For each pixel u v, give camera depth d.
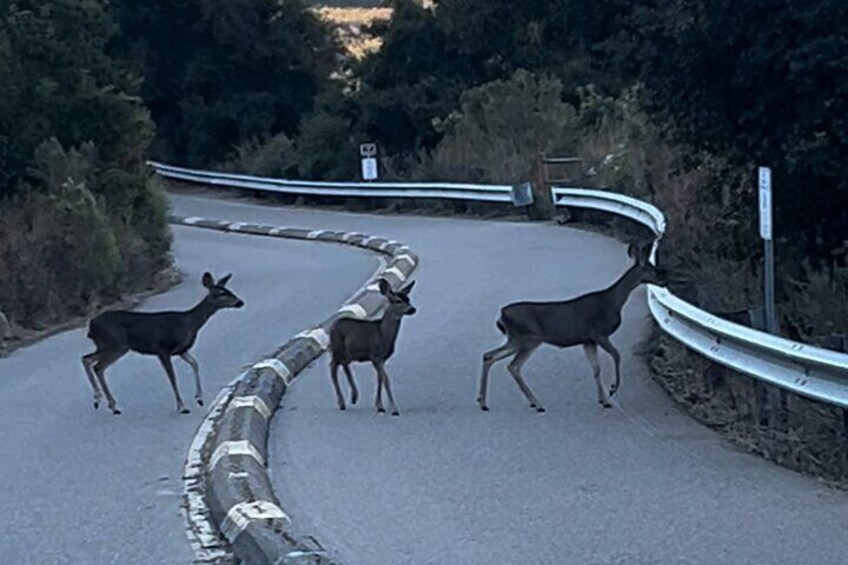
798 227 23.78
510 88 59.75
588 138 55.41
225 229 56.19
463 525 14.14
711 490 15.18
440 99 67.56
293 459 17.33
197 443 18.45
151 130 43.59
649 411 19.52
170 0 81.44
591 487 15.50
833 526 13.62
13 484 16.70
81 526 14.80
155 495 15.93
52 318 31.89
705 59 22.12
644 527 13.82
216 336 27.73
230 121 80.56
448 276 35.03
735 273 24.78
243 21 80.44
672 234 31.39
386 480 16.12
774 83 21.53
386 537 13.80
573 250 39.22
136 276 37.69
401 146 68.31
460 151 59.28
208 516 15.00
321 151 68.56
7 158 38.06
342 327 20.27
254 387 20.91
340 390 20.62
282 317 30.14
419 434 18.55
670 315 21.45
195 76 81.06
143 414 20.52
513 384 21.70
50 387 23.17
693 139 23.69
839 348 16.89
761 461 16.53
